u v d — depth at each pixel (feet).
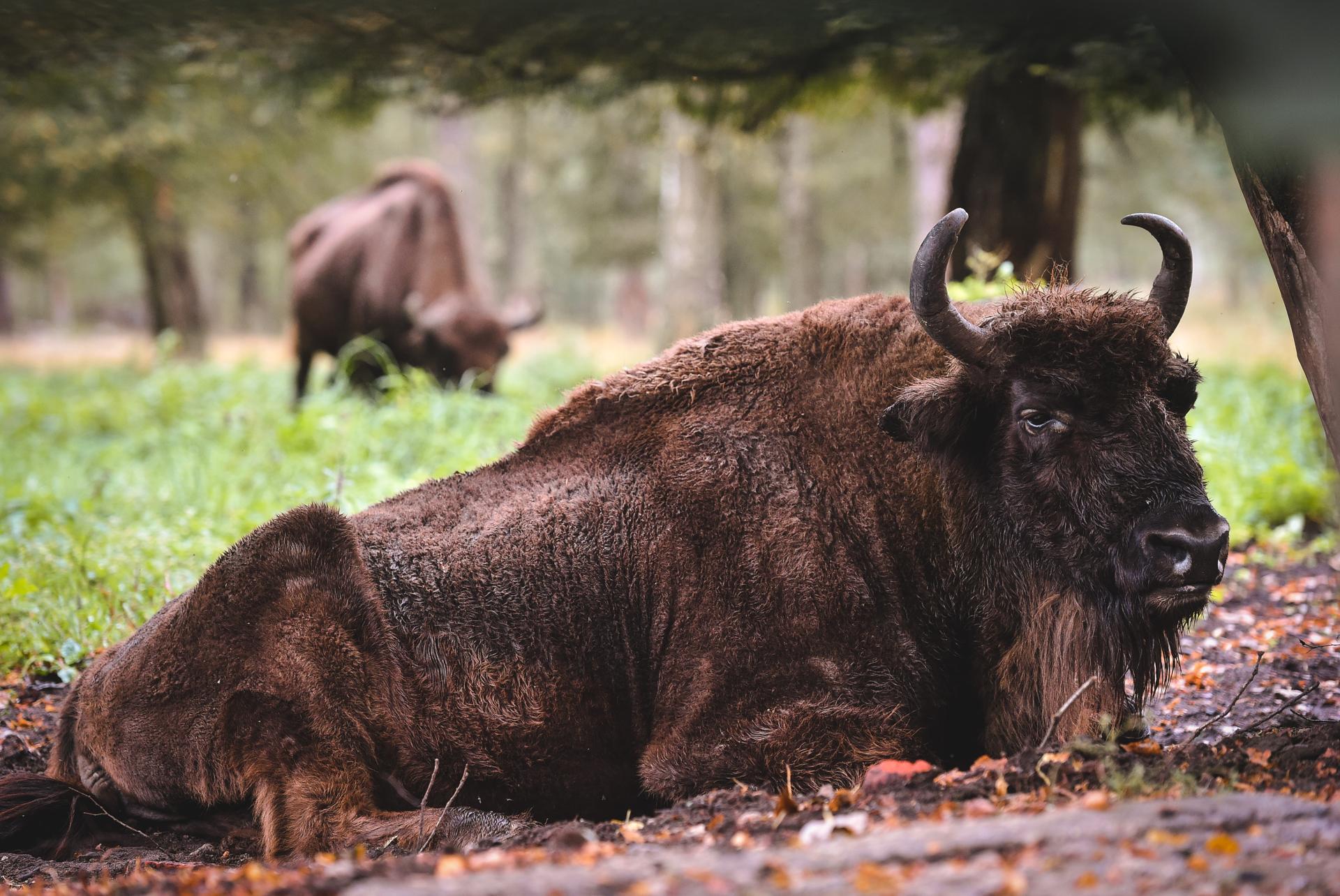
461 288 110.32
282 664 29.32
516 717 29.76
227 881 22.31
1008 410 28.78
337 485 49.70
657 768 29.55
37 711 39.70
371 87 55.16
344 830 28.30
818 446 31.09
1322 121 27.66
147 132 138.21
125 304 440.86
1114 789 23.12
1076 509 27.86
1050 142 66.03
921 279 28.30
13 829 29.32
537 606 30.37
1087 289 29.73
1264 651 41.16
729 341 32.63
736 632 29.63
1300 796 22.45
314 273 109.91
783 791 27.53
